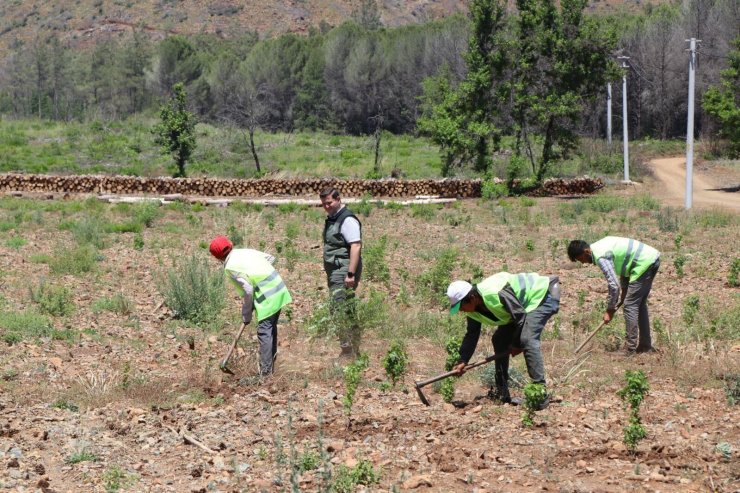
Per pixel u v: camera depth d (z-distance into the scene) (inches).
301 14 7485.2
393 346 319.9
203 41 5935.0
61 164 1617.9
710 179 1724.9
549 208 1151.6
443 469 233.0
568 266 634.8
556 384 331.6
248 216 959.6
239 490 218.2
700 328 417.4
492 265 646.5
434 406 297.0
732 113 1653.5
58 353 371.2
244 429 271.4
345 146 2049.7
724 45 2566.4
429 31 3189.0
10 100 4613.7
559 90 1390.3
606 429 268.2
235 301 490.0
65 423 277.4
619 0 7027.6
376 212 1089.4
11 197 1165.1
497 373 309.1
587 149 1806.1
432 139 1433.3
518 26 1386.6
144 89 3828.7
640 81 2928.2
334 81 3240.7
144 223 892.6
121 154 1739.7
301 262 648.4
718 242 781.3
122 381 320.8
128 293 513.7
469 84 1375.5
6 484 221.0
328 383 331.3
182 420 282.4
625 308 378.3
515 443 253.9
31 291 478.6
